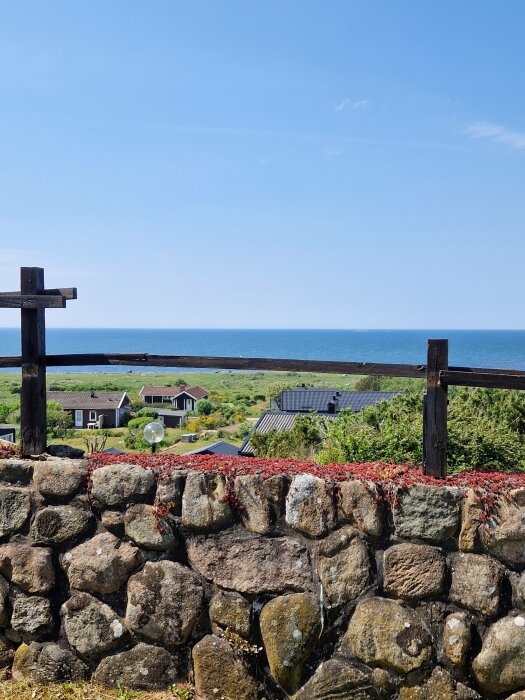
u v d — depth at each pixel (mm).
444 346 3703
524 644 3400
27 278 4176
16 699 3705
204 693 3711
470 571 3508
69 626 3900
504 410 7383
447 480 3662
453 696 3455
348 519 3660
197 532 3814
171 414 58094
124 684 3812
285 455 8617
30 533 4004
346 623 3615
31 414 4199
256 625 3695
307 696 3590
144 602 3814
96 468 3949
